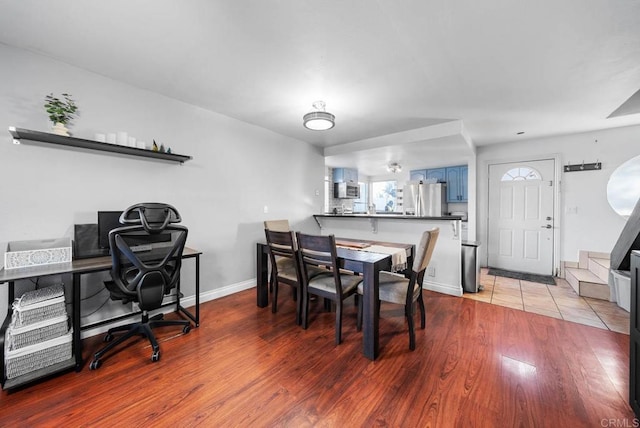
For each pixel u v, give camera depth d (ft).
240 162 10.93
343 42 5.66
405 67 6.64
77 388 5.11
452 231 10.68
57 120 6.23
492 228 15.12
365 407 4.66
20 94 6.09
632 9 4.57
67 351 5.63
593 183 12.39
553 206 13.34
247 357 6.22
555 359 6.09
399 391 5.07
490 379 5.41
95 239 6.84
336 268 6.77
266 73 7.02
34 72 6.25
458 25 5.10
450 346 6.68
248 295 10.50
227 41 5.67
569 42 5.57
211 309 9.10
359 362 6.02
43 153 6.45
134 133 7.86
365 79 7.29
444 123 11.03
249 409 4.63
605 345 6.70
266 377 5.49
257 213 11.68
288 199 13.33
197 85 7.78
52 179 6.57
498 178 14.90
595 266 11.47
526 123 11.07
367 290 6.25
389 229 12.55
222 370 5.72
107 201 7.45
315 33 5.37
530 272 13.98
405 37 5.47
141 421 4.35
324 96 8.41
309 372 5.65
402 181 22.43
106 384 5.24
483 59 6.27
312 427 4.25
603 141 12.12
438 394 4.98
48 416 4.44
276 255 9.05
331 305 9.53
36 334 5.33
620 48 5.75
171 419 4.40
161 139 8.46
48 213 6.52
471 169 15.08
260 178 11.81
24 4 4.61
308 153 14.58
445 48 5.85
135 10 4.75
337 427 4.24
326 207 19.88
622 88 7.73
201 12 4.79
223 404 4.74
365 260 6.39
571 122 10.93
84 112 6.96
